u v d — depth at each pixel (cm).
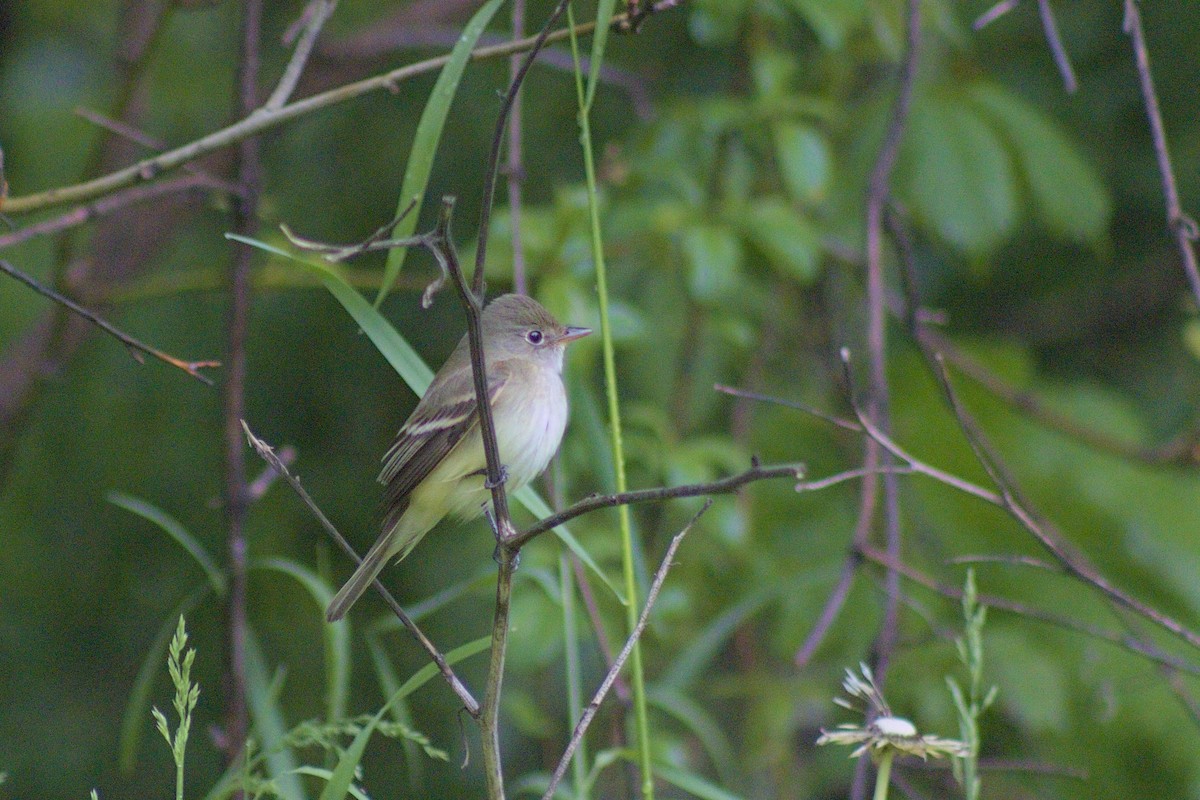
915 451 1127
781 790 1061
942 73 1105
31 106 1246
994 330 1308
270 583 1231
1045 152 1013
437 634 1224
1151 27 1166
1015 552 1086
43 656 1241
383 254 1173
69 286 973
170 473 1245
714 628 820
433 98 556
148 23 1120
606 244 992
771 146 1086
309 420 1241
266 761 638
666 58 1260
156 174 682
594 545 969
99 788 1203
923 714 981
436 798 1222
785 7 1011
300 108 682
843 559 1066
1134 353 1295
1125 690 998
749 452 1123
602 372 1120
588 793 709
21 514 1254
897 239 827
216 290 1113
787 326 1187
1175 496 1102
